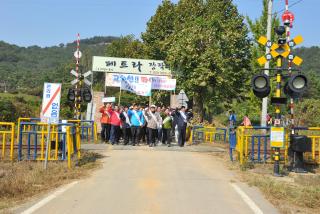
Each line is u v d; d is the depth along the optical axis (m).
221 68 31.69
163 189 9.45
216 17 34.03
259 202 8.45
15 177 10.20
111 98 23.14
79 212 7.39
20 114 32.66
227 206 8.03
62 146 13.36
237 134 14.41
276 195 9.15
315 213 7.98
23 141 16.19
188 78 32.75
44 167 11.84
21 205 7.91
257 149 15.22
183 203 8.16
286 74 12.13
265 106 22.67
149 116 19.08
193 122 29.55
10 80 95.94
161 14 43.19
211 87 33.16
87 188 9.48
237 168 12.95
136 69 26.94
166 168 12.50
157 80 26.38
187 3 41.06
